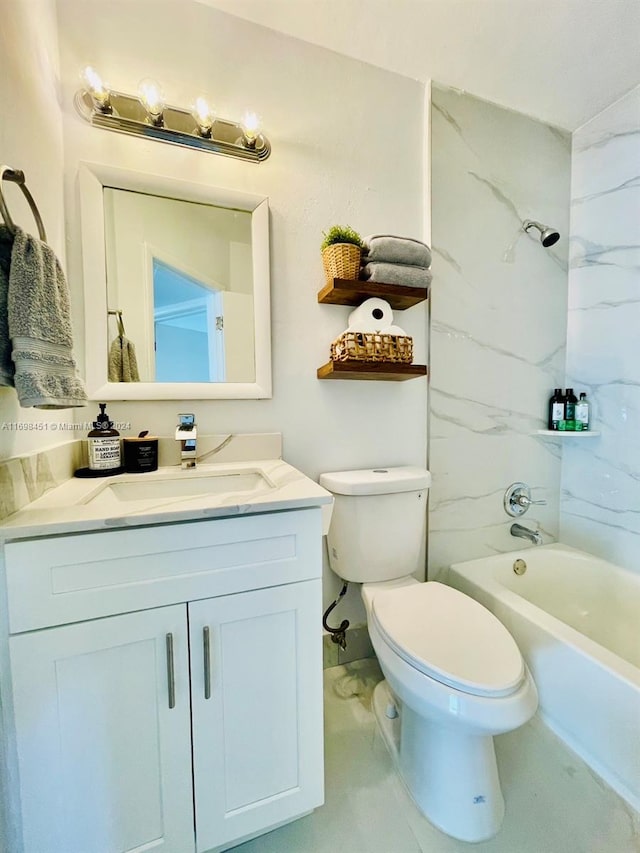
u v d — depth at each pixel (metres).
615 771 1.01
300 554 0.84
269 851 0.87
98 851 0.71
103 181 1.12
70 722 0.68
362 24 1.28
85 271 1.11
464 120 1.58
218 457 1.25
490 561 1.66
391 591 1.21
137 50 1.15
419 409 1.57
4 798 0.67
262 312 1.29
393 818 0.94
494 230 1.66
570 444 1.84
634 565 1.59
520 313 1.74
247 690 0.81
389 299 1.36
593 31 1.31
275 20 1.27
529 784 1.02
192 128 1.20
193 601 0.75
